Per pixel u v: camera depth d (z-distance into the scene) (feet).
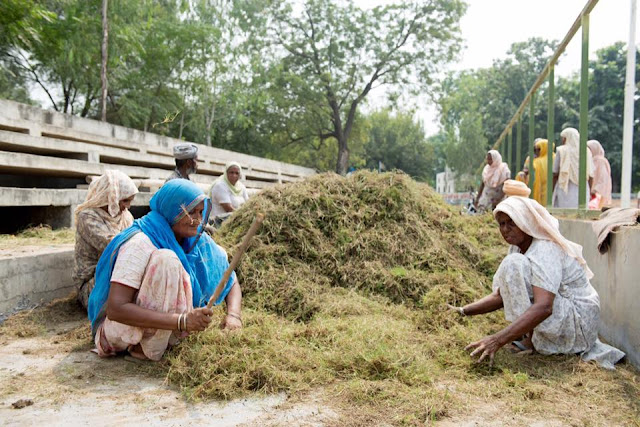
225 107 97.30
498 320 13.32
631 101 14.93
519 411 8.37
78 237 13.80
